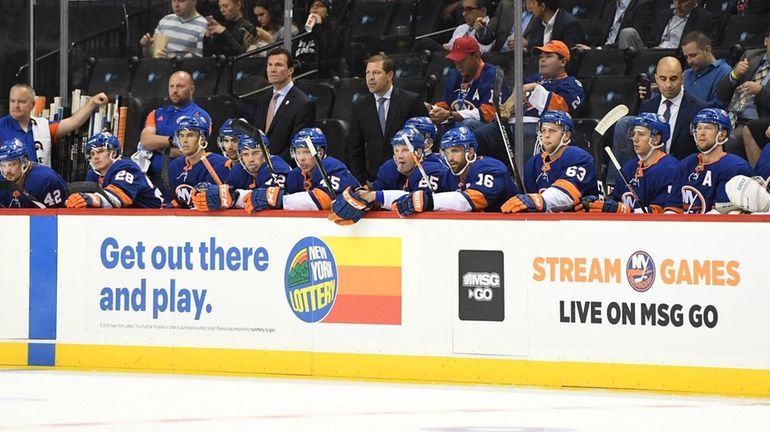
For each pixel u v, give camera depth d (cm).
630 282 2442
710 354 2386
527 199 2547
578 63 3678
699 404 2273
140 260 2828
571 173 2703
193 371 2783
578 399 2342
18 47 4216
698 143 2698
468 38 3409
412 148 2770
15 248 2923
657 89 3472
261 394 2416
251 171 2962
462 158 2706
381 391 2462
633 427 1988
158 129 3512
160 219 2809
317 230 2684
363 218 2644
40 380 2653
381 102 3456
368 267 2644
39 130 3609
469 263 2567
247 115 3919
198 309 2780
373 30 4081
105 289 2858
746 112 3291
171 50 4138
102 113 3872
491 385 2547
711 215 2380
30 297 2916
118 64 4175
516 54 3303
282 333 2716
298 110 3466
